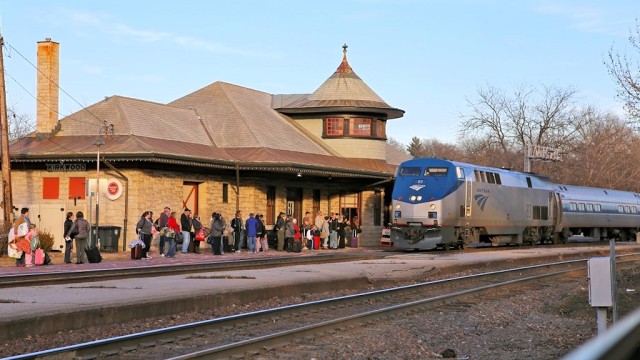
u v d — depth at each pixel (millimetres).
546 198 45562
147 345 10898
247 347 10570
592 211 51375
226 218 38156
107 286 17938
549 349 12180
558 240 48594
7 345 11352
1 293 16094
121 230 33375
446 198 35594
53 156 33562
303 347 11305
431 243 35594
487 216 38656
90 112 37406
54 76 37031
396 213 36500
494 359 11219
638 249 44906
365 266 26719
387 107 47594
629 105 25094
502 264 30844
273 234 39031
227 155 38625
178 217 35531
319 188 44000
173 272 23750
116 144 34344
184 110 42000
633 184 79438
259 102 48250
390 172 46438
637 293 20781
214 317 15188
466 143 110688
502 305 18062
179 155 33375
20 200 35562
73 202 34562
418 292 20328
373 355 11109
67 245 27312
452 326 14375
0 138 34375
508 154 82375
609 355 2539
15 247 25500
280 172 38781
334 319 13508
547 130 81562
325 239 40031
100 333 12797
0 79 31438
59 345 11578
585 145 79875
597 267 11453
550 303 19141
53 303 14055
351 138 47031
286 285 19234
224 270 24672
